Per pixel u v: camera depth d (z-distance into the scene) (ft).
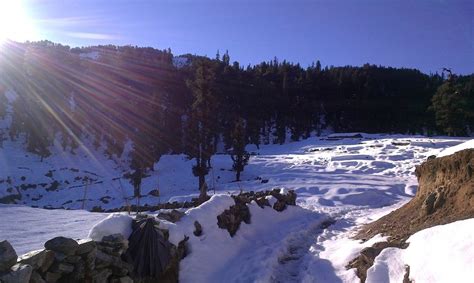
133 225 20.62
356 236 32.14
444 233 19.53
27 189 138.31
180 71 266.36
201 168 107.34
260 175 118.01
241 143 120.16
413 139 178.40
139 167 118.11
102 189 128.57
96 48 467.93
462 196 24.85
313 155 153.58
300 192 73.36
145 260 19.66
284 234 35.27
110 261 17.88
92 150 202.18
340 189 71.41
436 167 31.81
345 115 303.89
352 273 21.77
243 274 24.18
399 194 71.97
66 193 130.52
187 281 22.50
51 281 15.06
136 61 273.13
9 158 173.58
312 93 327.67
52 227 29.32
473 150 26.48
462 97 173.27
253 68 385.70
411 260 19.65
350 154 142.61
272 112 278.26
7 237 24.67
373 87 338.34
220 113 224.94
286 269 26.13
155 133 193.77
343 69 384.68
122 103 204.03
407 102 312.50
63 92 216.13
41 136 187.62
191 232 25.66
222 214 30.60
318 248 30.37
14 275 13.12
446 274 16.67
